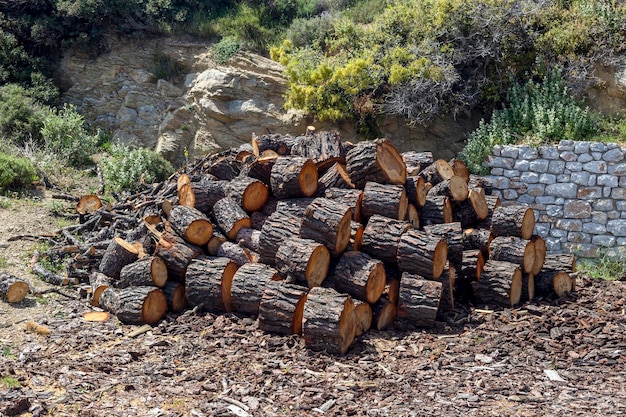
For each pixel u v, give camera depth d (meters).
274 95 16.50
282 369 6.48
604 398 6.05
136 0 18.80
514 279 8.13
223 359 6.71
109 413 5.57
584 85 13.70
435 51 14.54
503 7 14.40
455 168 10.70
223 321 7.53
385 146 8.36
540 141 12.56
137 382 6.18
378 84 14.77
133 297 7.77
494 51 14.41
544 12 14.63
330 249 7.46
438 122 15.01
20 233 10.71
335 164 8.67
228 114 16.52
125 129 18.11
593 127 12.91
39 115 16.52
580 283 9.16
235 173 10.08
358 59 14.56
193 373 6.37
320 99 15.18
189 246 8.16
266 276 7.54
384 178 8.27
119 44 19.06
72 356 6.78
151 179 14.46
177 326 7.59
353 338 7.04
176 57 18.31
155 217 9.68
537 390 6.21
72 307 8.31
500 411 5.72
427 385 6.25
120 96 18.64
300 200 8.27
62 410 5.61
